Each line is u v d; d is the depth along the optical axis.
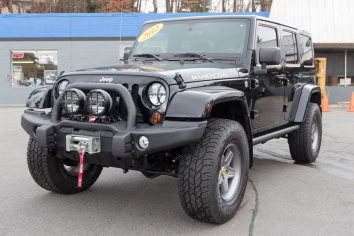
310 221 3.05
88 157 3.06
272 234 2.79
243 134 3.14
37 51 17.94
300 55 5.14
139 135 2.66
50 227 2.93
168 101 2.76
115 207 3.41
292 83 4.80
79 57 17.89
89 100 2.79
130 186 4.11
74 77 3.17
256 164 5.21
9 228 2.90
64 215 3.19
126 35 17.73
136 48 4.39
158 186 4.12
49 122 3.06
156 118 2.76
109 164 3.03
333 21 15.41
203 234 2.79
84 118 2.90
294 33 5.02
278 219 3.10
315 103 5.38
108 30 17.69
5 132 8.11
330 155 5.85
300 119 4.76
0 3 38.22
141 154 2.69
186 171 2.77
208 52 3.90
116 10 35.09
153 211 3.31
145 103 2.81
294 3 15.78
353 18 15.41
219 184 2.93
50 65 18.03
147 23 4.55
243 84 3.51
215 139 2.81
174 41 4.14
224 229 2.89
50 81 18.08
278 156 5.83
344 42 15.18
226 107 3.40
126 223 3.02
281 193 3.82
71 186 3.72
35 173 3.53
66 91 2.90
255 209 3.34
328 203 3.50
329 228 2.91
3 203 3.49
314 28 15.38
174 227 2.93
